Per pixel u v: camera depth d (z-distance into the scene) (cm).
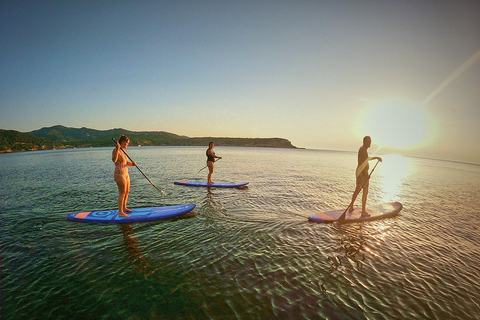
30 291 385
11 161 4138
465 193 1418
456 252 566
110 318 327
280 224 720
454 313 351
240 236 621
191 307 349
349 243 596
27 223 711
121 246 556
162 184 1385
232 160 3703
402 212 912
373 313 345
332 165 3362
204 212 832
